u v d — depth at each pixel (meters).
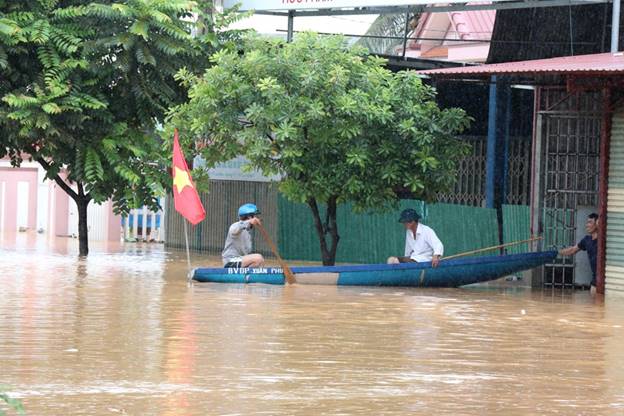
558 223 30.16
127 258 36.25
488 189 35.81
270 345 17.16
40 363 15.28
